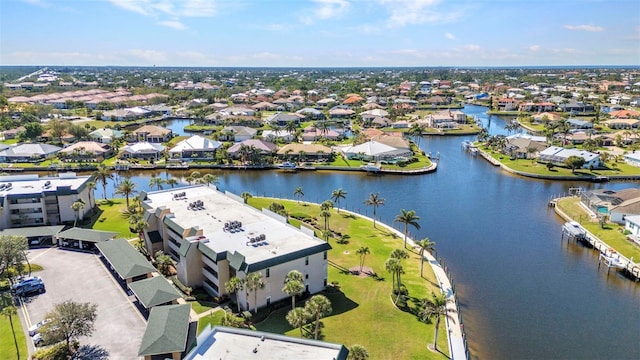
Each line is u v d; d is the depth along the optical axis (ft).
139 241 372.79
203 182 517.14
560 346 250.37
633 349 248.32
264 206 471.62
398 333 247.70
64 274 312.71
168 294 262.06
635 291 312.09
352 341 238.89
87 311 228.02
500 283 321.11
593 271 341.41
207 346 187.11
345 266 330.95
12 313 231.91
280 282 274.98
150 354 210.38
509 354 242.17
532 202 511.81
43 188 425.69
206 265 292.61
